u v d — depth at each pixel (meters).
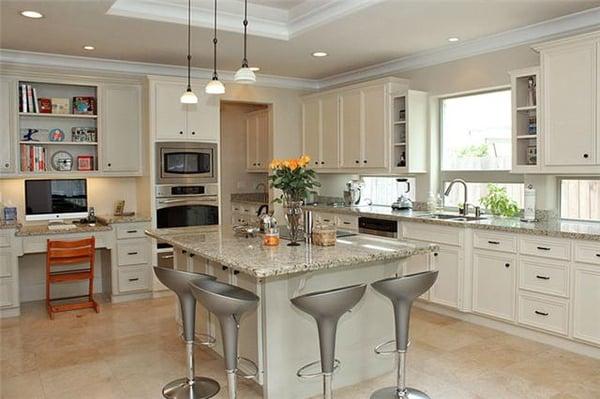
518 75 4.13
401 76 5.61
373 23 4.13
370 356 3.28
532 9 3.81
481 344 3.88
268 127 6.73
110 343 4.01
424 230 4.69
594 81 3.62
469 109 5.09
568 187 4.26
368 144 5.62
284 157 6.66
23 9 3.70
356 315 3.20
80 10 3.74
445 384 3.17
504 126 4.77
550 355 3.64
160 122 5.43
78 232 5.01
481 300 4.25
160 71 5.71
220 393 3.09
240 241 3.36
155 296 5.45
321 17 4.16
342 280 3.11
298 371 2.75
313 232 3.23
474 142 5.05
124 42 4.68
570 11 3.87
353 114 5.80
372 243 3.24
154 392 3.12
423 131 5.32
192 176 5.63
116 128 5.50
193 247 3.12
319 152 6.38
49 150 5.36
